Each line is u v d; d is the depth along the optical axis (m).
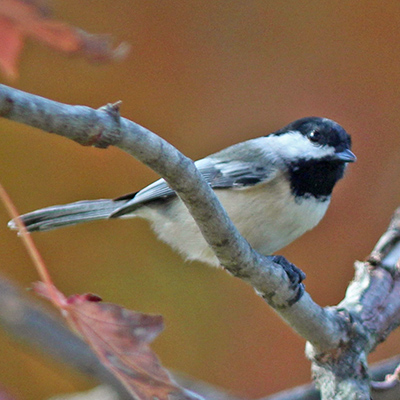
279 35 9.58
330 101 9.57
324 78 9.56
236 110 9.42
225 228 5.50
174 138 9.37
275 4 9.55
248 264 5.92
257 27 9.51
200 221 5.41
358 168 9.96
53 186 8.90
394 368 7.60
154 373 3.64
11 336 7.14
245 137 9.38
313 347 6.58
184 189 5.02
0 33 2.96
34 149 8.87
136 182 9.06
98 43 2.92
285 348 9.22
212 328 9.24
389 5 9.47
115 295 9.11
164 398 3.63
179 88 9.35
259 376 9.09
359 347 6.56
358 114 9.67
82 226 9.32
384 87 9.57
